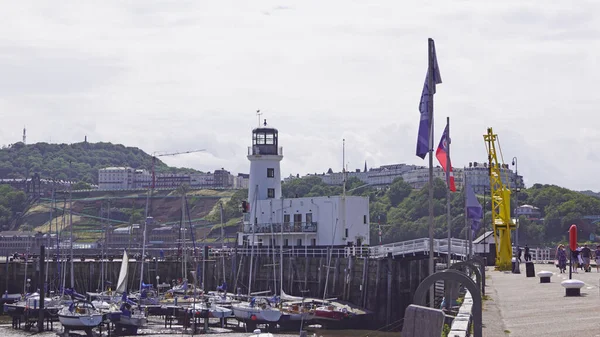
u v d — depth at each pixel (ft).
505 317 99.76
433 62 107.14
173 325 295.07
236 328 287.69
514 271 228.43
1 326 294.25
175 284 390.01
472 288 54.29
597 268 203.72
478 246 307.58
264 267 371.35
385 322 306.55
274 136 412.77
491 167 294.66
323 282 339.36
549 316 97.45
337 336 273.54
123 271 331.98
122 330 274.57
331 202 367.66
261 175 410.52
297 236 379.96
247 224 406.00
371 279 314.55
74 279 390.63
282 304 295.69
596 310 101.04
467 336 69.46
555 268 247.91
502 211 273.75
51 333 274.98
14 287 370.94
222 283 386.93
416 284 301.02
